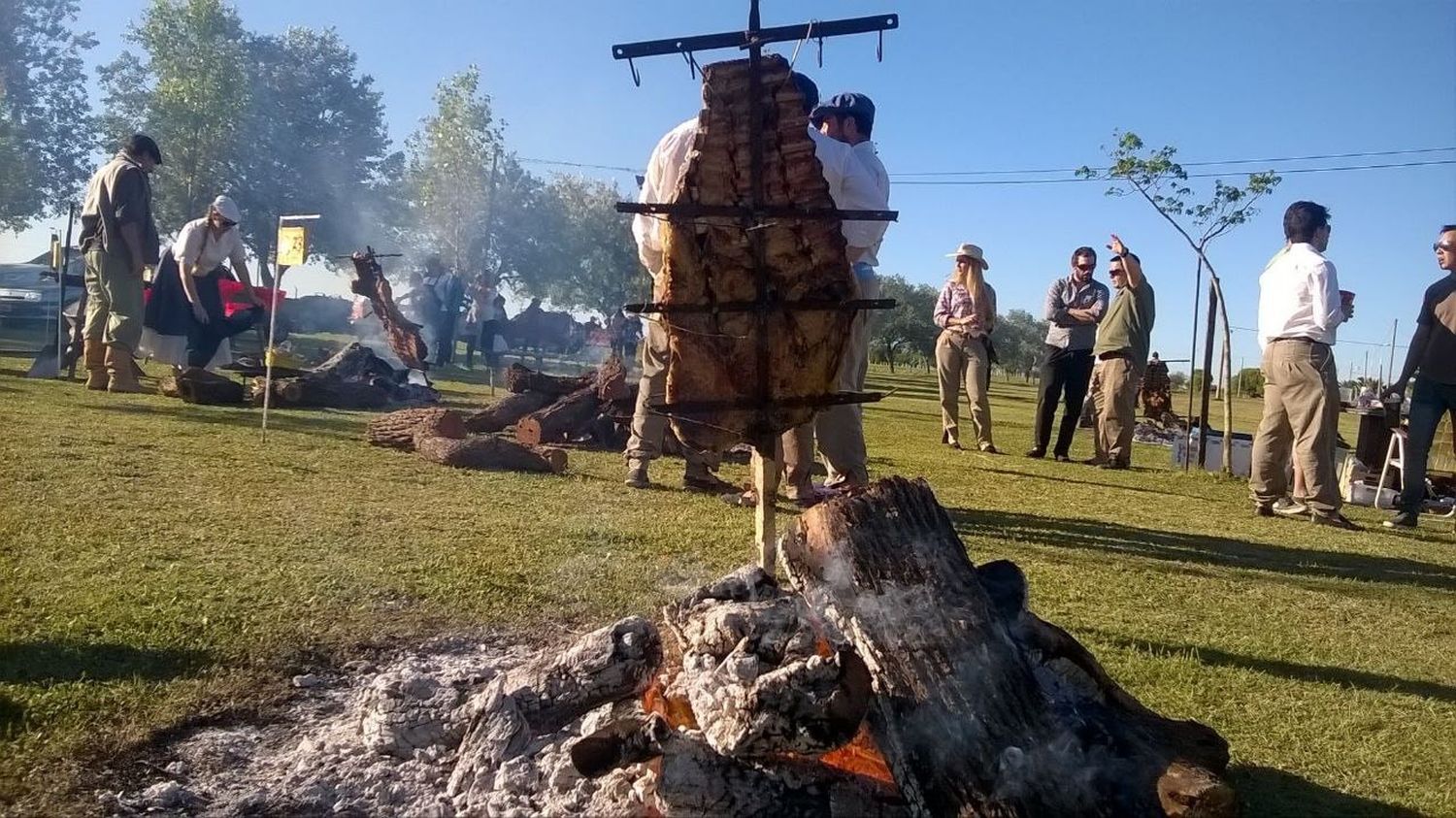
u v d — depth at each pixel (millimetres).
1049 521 7367
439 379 18406
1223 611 5016
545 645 3824
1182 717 3541
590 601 4367
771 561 3160
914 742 2344
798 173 3053
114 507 5484
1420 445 8617
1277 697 3789
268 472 6926
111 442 7691
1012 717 2379
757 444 3127
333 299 32625
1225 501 9281
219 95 41656
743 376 3088
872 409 20609
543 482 7297
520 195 53969
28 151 43469
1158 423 20656
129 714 2982
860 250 4703
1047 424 12273
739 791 2336
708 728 2314
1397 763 3244
